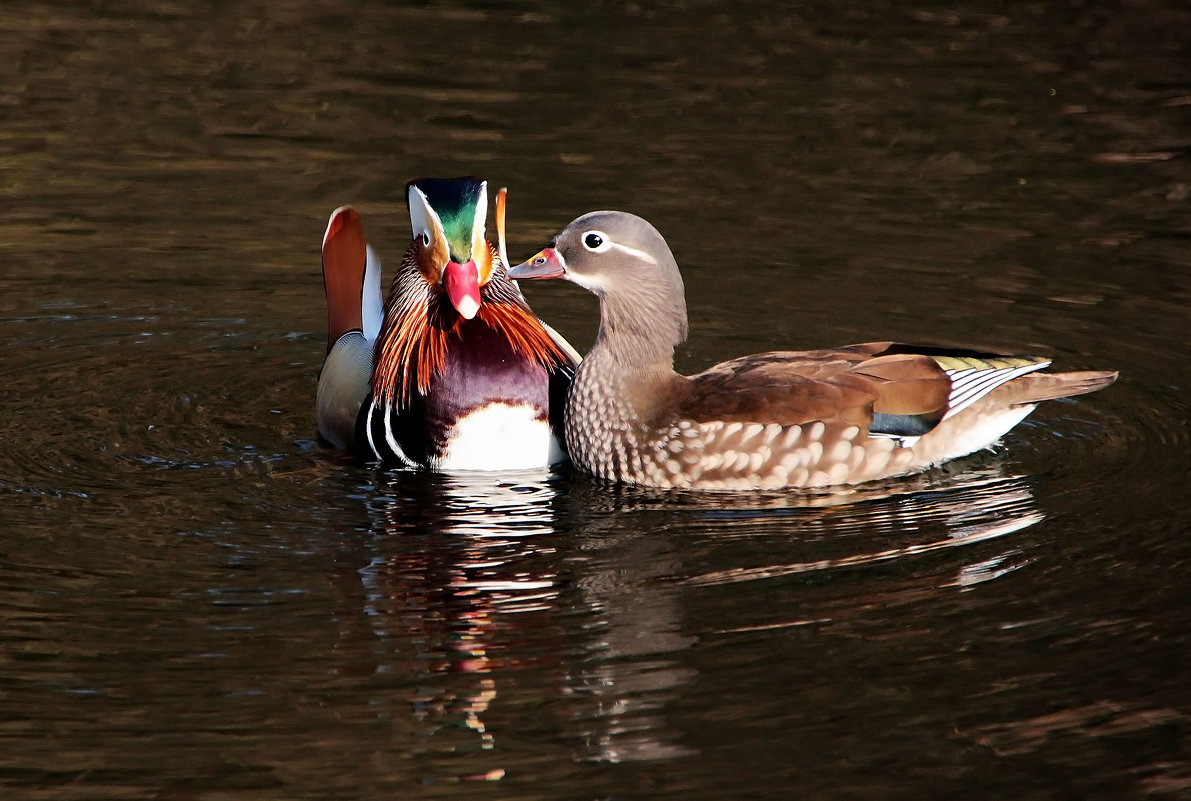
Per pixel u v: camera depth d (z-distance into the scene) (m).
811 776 8.62
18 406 13.88
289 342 15.85
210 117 21.53
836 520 11.84
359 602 10.36
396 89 22.66
